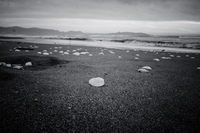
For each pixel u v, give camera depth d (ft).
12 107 9.20
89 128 7.38
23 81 14.46
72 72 19.03
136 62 29.04
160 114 8.99
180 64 28.27
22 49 43.04
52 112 8.80
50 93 11.73
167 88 13.84
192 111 9.48
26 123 7.59
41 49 46.96
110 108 9.58
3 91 11.71
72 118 8.24
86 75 17.78
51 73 18.11
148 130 7.38
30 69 19.71
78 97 11.16
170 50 58.03
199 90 13.44
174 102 10.78
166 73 20.24
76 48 54.65
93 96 11.44
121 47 68.08
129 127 7.58
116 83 14.99
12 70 18.47
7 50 39.93
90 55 37.11
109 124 7.79
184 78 17.69
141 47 69.72
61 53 38.63
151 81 16.05
